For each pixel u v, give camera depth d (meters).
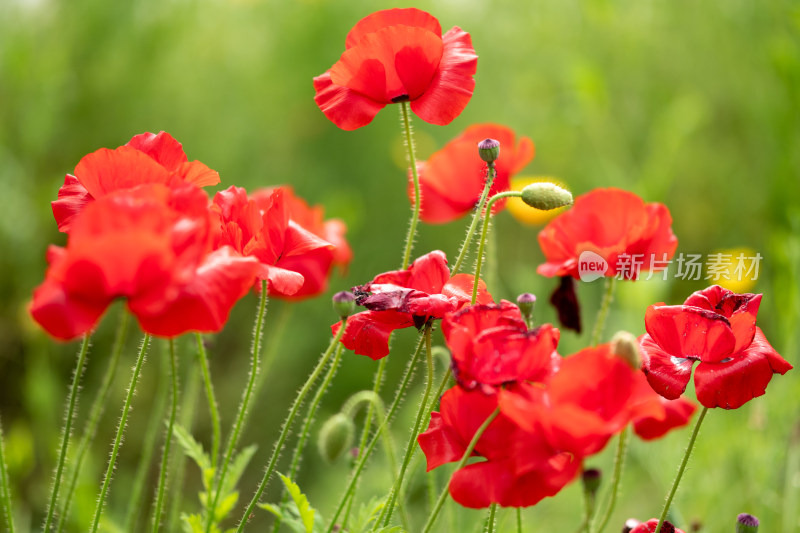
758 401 1.55
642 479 1.95
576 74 2.26
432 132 3.01
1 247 2.45
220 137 2.89
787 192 2.10
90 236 1.15
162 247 1.14
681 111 2.19
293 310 2.59
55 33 2.76
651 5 2.71
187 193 1.18
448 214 1.43
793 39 2.20
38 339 2.12
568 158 2.89
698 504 1.57
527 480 1.17
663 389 1.22
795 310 1.57
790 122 2.12
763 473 1.54
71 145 2.78
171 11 2.84
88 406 2.30
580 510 1.63
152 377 2.41
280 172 2.93
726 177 2.57
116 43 2.76
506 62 3.12
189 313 1.16
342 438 1.36
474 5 3.21
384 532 1.24
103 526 1.39
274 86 3.06
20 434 1.68
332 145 2.97
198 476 2.19
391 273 1.25
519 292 2.16
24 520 1.66
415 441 1.25
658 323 1.23
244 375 2.46
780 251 1.66
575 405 1.16
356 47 1.27
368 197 2.87
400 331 2.49
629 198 1.34
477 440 1.19
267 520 2.04
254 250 1.25
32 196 2.56
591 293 2.02
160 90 2.87
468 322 1.20
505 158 1.41
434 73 1.29
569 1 2.88
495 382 1.19
